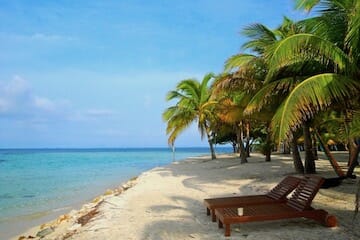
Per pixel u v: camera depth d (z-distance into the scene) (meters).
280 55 8.00
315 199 9.59
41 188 19.81
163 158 66.00
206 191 12.36
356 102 9.50
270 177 15.06
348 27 8.23
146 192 12.82
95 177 26.28
